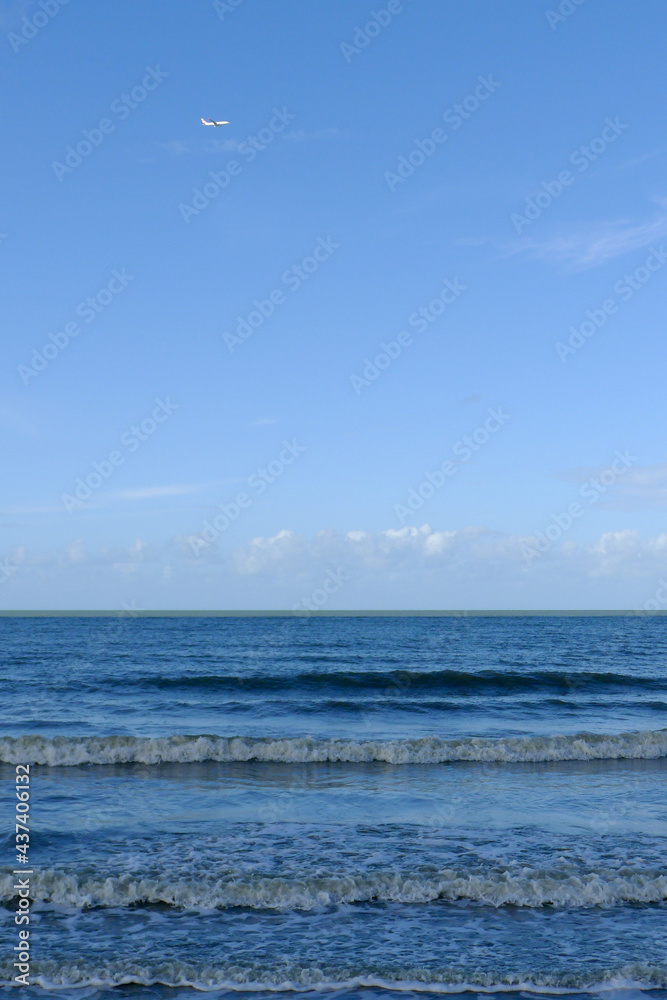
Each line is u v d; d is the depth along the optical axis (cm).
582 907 845
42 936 757
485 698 2784
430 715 2367
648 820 1151
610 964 704
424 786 1387
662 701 2772
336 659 4841
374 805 1238
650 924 800
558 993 663
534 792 1343
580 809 1219
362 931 779
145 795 1303
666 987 675
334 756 1659
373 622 14338
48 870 885
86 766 1574
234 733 1995
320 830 1086
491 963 707
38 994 654
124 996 654
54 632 8894
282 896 852
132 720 2206
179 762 1622
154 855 964
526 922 803
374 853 979
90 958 708
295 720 2242
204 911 827
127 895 853
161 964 697
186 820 1136
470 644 6550
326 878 877
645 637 7875
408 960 712
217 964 700
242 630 9638
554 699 2742
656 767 1600
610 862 948
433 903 852
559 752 1697
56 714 2314
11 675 3544
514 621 15075
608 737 1733
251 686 3050
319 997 655
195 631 9312
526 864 938
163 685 3045
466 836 1059
